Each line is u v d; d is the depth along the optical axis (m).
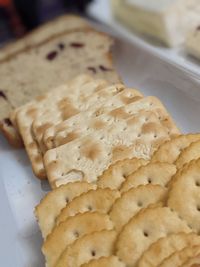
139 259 0.18
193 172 0.21
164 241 0.18
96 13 0.44
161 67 0.31
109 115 0.26
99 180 0.22
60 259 0.19
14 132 0.30
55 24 0.43
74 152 0.25
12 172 0.28
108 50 0.36
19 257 0.23
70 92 0.30
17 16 0.47
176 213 0.20
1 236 0.24
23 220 0.25
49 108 0.29
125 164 0.23
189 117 0.28
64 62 0.36
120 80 0.33
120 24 0.42
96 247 0.19
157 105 0.26
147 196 0.21
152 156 0.23
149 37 0.39
